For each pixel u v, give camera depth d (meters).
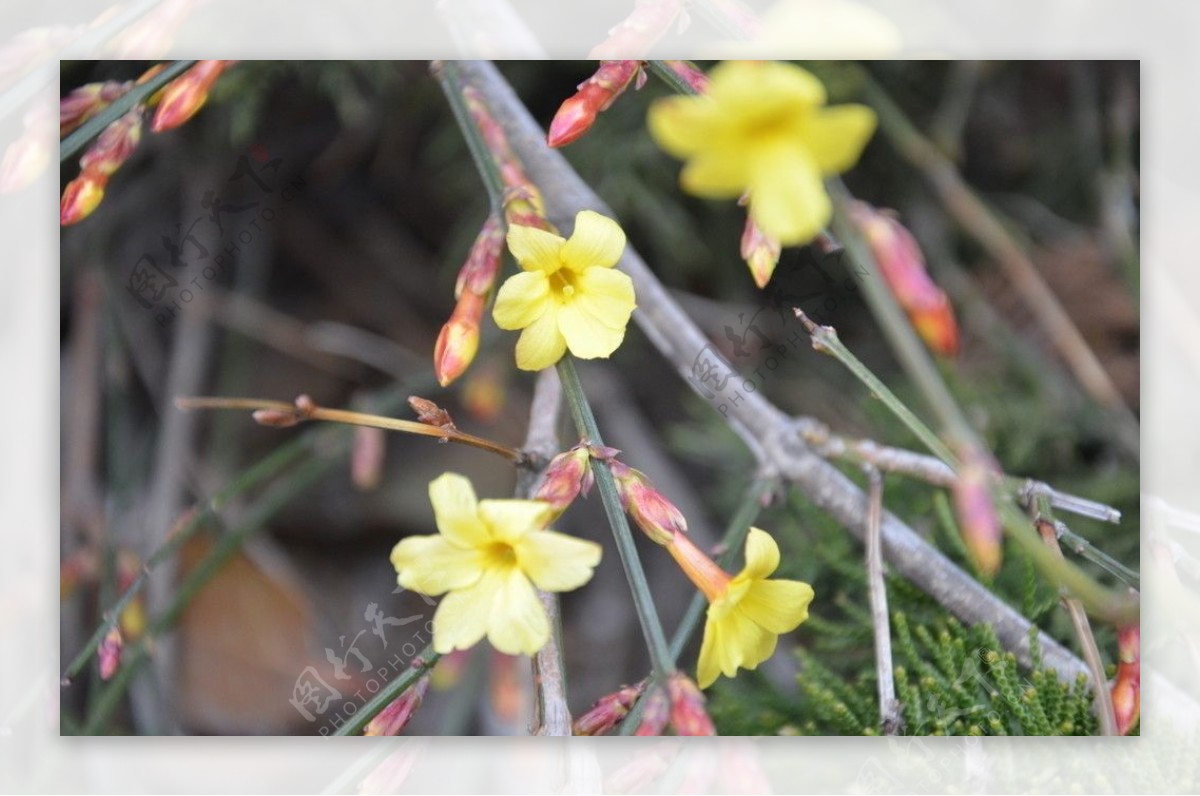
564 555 0.44
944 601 0.52
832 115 0.41
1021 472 0.59
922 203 0.65
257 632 0.61
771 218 0.41
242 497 0.65
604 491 0.46
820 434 0.52
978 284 0.68
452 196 0.68
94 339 0.60
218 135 0.62
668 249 0.66
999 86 0.65
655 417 0.69
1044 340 0.64
